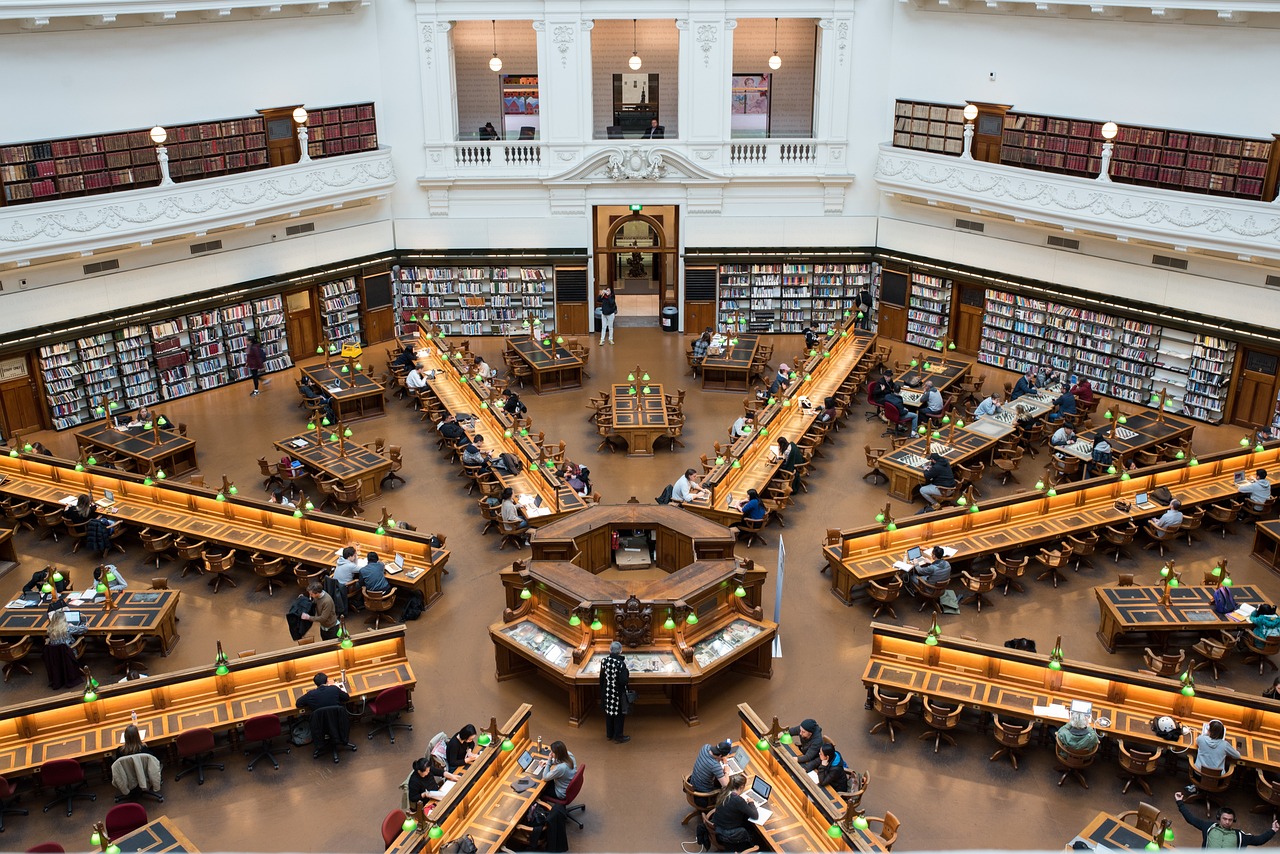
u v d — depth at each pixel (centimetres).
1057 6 2270
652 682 1356
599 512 1650
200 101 2322
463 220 2709
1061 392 2286
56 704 1273
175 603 1548
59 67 2098
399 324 2802
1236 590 1562
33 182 2067
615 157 2625
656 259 3253
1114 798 1275
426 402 2258
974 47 2441
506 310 2805
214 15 2269
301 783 1302
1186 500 1827
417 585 1606
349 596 1584
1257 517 1892
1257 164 2005
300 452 1994
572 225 2717
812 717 1413
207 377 2481
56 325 2194
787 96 2923
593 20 2548
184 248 2366
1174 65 2138
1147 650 1446
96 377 2294
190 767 1315
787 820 1152
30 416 2219
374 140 2583
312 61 2473
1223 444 2159
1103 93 2259
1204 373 2250
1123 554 1788
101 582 1527
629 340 2800
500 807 1167
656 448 2177
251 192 2333
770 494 1889
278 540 1709
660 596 1409
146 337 2358
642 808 1257
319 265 2606
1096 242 2350
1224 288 2172
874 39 2567
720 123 2633
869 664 1422
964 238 2575
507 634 1454
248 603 1662
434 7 2514
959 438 2059
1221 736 1201
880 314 2797
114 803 1267
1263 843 1100
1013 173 2333
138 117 2234
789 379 2295
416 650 1547
